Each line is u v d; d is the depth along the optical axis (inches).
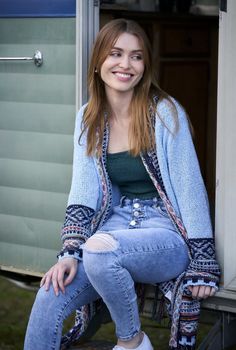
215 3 190.2
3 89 157.9
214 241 136.1
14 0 154.0
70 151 151.4
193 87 204.7
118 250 126.8
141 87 136.7
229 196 133.3
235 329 140.9
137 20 192.2
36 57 152.6
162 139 134.1
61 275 131.6
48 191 155.0
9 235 160.6
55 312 131.3
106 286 126.3
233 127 132.0
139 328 129.6
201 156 205.8
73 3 147.6
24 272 159.3
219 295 134.1
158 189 134.3
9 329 191.6
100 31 136.6
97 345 142.5
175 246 131.8
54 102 152.3
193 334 132.5
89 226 137.5
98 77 138.3
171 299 133.3
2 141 159.3
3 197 160.6
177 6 187.5
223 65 132.0
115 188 138.9
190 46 203.3
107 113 138.5
